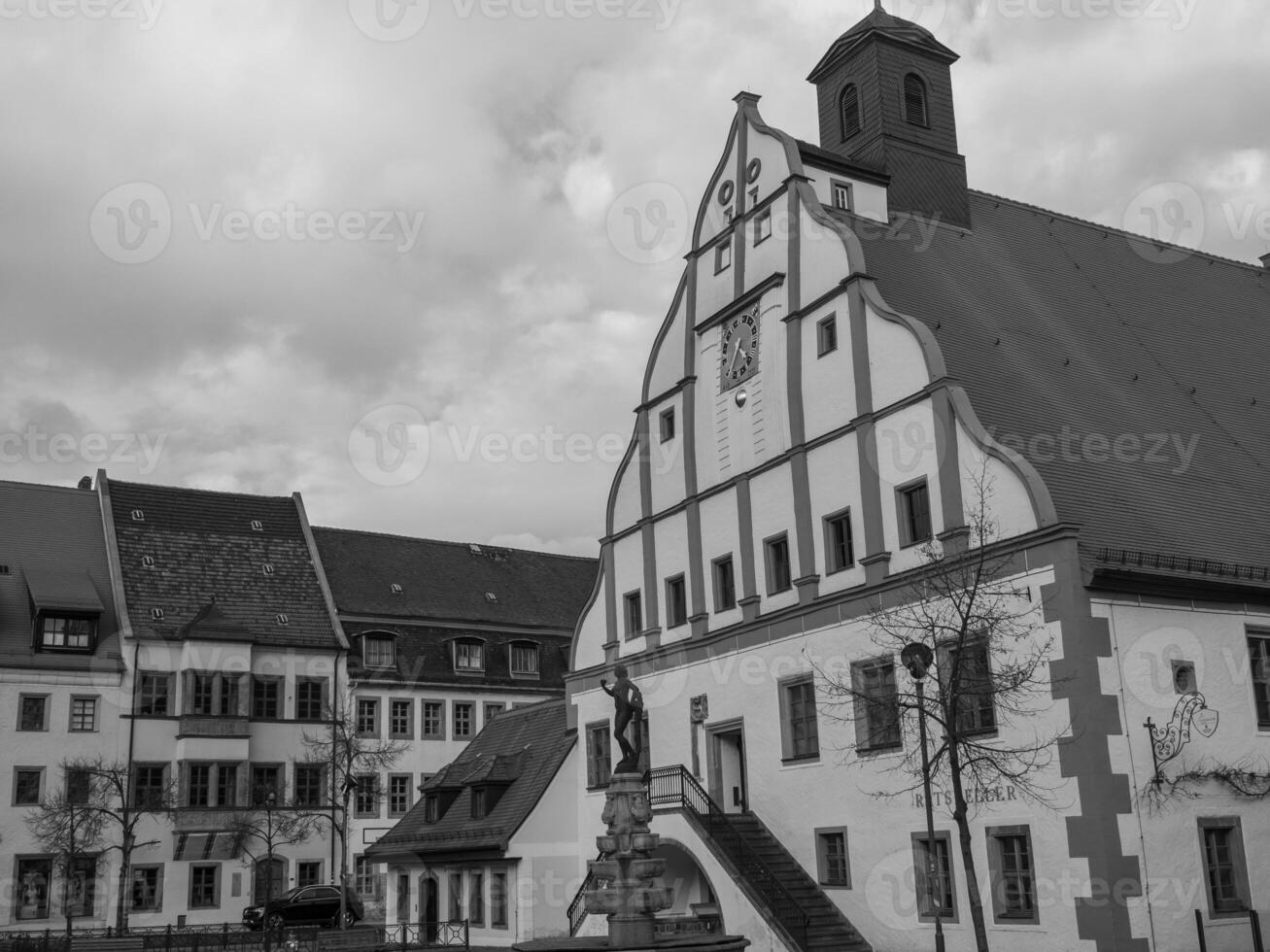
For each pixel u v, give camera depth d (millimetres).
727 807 35656
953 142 40625
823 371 33562
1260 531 31297
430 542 77375
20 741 55938
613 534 42094
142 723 58562
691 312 39594
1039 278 38125
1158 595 27188
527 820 41250
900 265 34969
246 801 59812
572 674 43219
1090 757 25188
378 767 64750
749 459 36094
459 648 70312
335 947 41000
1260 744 27891
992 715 27422
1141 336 37750
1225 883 26438
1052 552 26438
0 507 62906
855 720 30734
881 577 30625
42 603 57500
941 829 28312
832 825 31250
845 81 41156
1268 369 39531
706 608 37094
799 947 29188
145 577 62844
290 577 67250
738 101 38625
